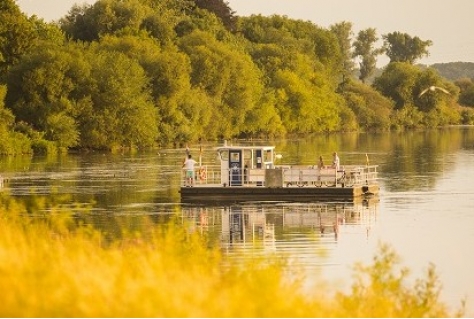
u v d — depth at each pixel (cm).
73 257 7581
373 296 7244
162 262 7519
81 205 17388
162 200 18250
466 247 13025
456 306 9531
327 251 12462
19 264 7044
